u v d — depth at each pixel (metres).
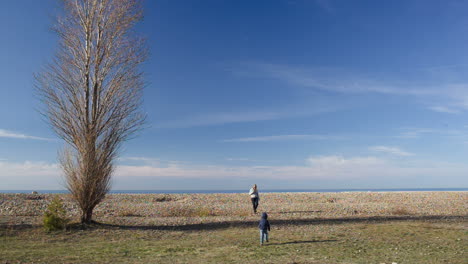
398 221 18.12
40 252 10.27
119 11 16.95
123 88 16.67
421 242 12.34
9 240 12.08
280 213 22.11
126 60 16.83
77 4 16.62
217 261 9.30
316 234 14.14
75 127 15.73
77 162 15.55
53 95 15.56
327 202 31.12
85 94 16.03
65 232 13.84
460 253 10.43
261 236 12.06
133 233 14.26
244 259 9.58
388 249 11.08
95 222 15.88
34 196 28.19
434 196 36.16
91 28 16.66
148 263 8.99
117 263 8.95
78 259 9.37
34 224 14.90
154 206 25.36
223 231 15.01
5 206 21.66
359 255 10.16
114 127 16.30
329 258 9.71
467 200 32.00
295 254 10.30
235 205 27.16
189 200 31.56
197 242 12.45
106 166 16.05
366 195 37.47
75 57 16.22
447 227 15.91
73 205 23.08
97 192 15.73
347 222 17.64
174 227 16.02
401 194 38.72
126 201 29.89
